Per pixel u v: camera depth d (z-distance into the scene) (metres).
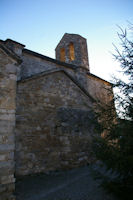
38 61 9.88
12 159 4.07
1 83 4.49
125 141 3.20
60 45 14.17
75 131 7.93
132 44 3.78
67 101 8.31
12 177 3.95
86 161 7.81
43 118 7.07
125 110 3.57
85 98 9.34
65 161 7.02
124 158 3.00
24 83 6.83
